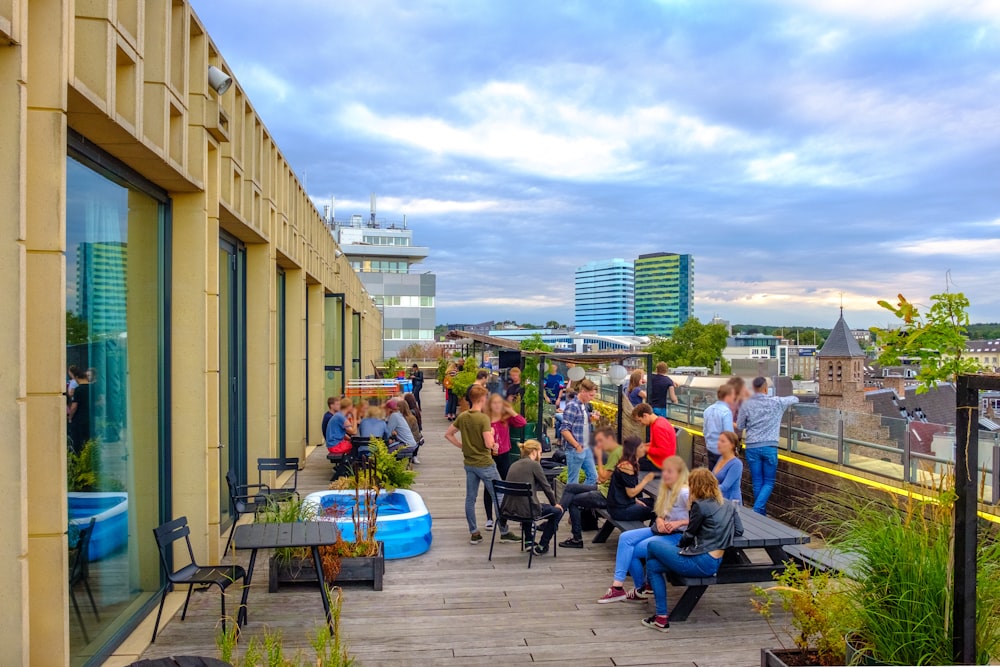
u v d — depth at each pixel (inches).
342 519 318.3
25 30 139.0
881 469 308.5
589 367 575.2
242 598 230.8
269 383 434.3
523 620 242.2
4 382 136.6
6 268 136.8
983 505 247.4
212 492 272.5
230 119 319.6
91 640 199.8
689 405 506.6
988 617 154.9
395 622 239.3
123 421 225.5
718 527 235.1
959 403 144.7
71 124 180.7
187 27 238.4
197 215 262.7
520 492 305.7
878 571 166.6
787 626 236.5
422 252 3435.0
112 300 217.3
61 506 155.3
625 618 244.8
